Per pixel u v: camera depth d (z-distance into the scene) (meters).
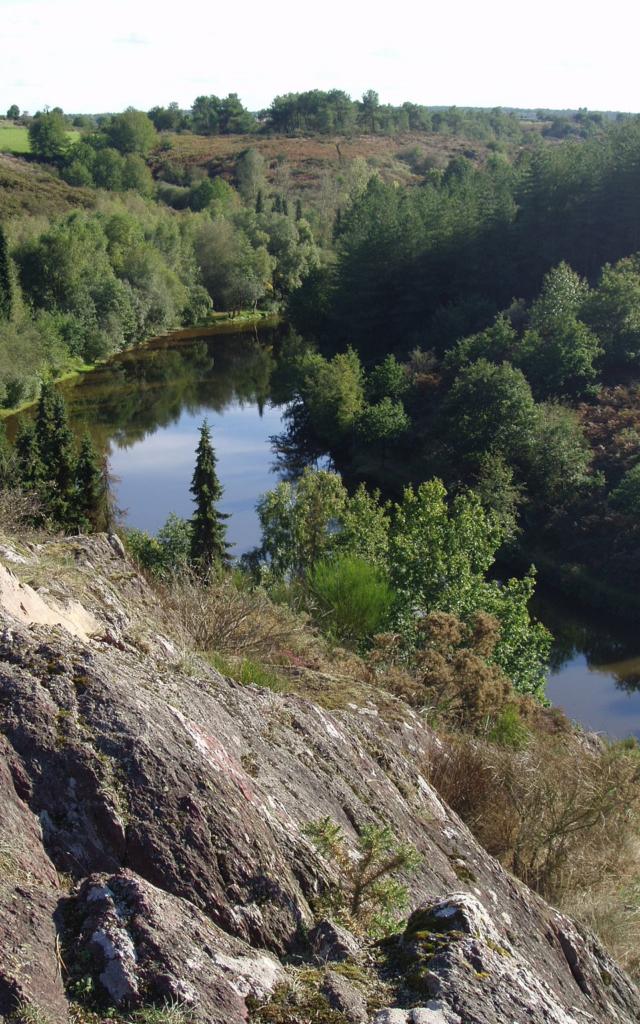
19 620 4.66
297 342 69.50
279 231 100.69
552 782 8.30
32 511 10.93
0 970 2.69
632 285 55.00
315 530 28.06
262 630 9.05
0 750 3.56
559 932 5.39
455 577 20.09
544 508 42.38
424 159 177.88
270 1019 2.97
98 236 77.81
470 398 45.72
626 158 67.88
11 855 3.20
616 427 46.19
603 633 34.78
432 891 4.84
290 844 4.11
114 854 3.46
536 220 69.19
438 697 10.17
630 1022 4.99
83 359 70.12
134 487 45.34
